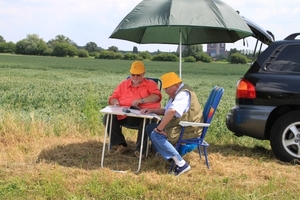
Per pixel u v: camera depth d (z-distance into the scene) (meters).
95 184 4.41
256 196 4.28
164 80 5.04
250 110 5.84
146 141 5.73
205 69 59.50
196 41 6.83
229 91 24.39
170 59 92.44
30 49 106.88
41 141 6.47
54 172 4.73
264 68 5.92
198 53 91.62
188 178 4.88
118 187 4.37
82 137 7.03
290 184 4.73
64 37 136.62
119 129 5.91
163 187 4.43
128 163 5.49
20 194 4.19
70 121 8.09
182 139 5.09
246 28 5.09
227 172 5.16
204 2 4.93
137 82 5.75
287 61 5.85
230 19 4.93
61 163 5.30
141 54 97.38
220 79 39.41
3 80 25.56
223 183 4.74
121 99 5.85
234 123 5.97
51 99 13.91
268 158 6.04
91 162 5.44
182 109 4.87
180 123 4.93
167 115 4.84
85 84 24.16
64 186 4.41
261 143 7.24
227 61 93.44
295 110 5.74
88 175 4.82
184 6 4.84
